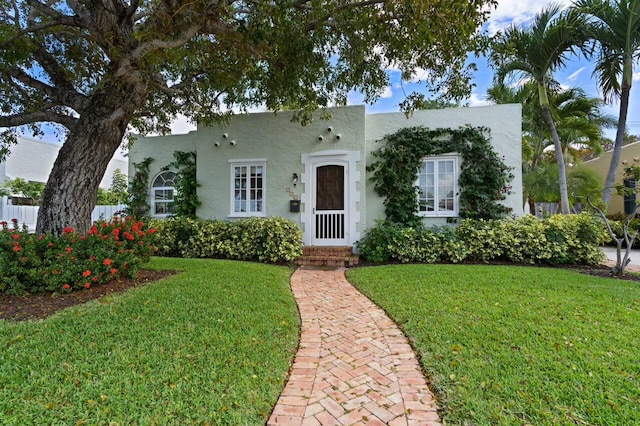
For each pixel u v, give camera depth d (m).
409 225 9.59
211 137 10.59
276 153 10.13
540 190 14.90
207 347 3.34
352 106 9.73
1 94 6.95
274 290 5.58
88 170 5.83
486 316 4.23
